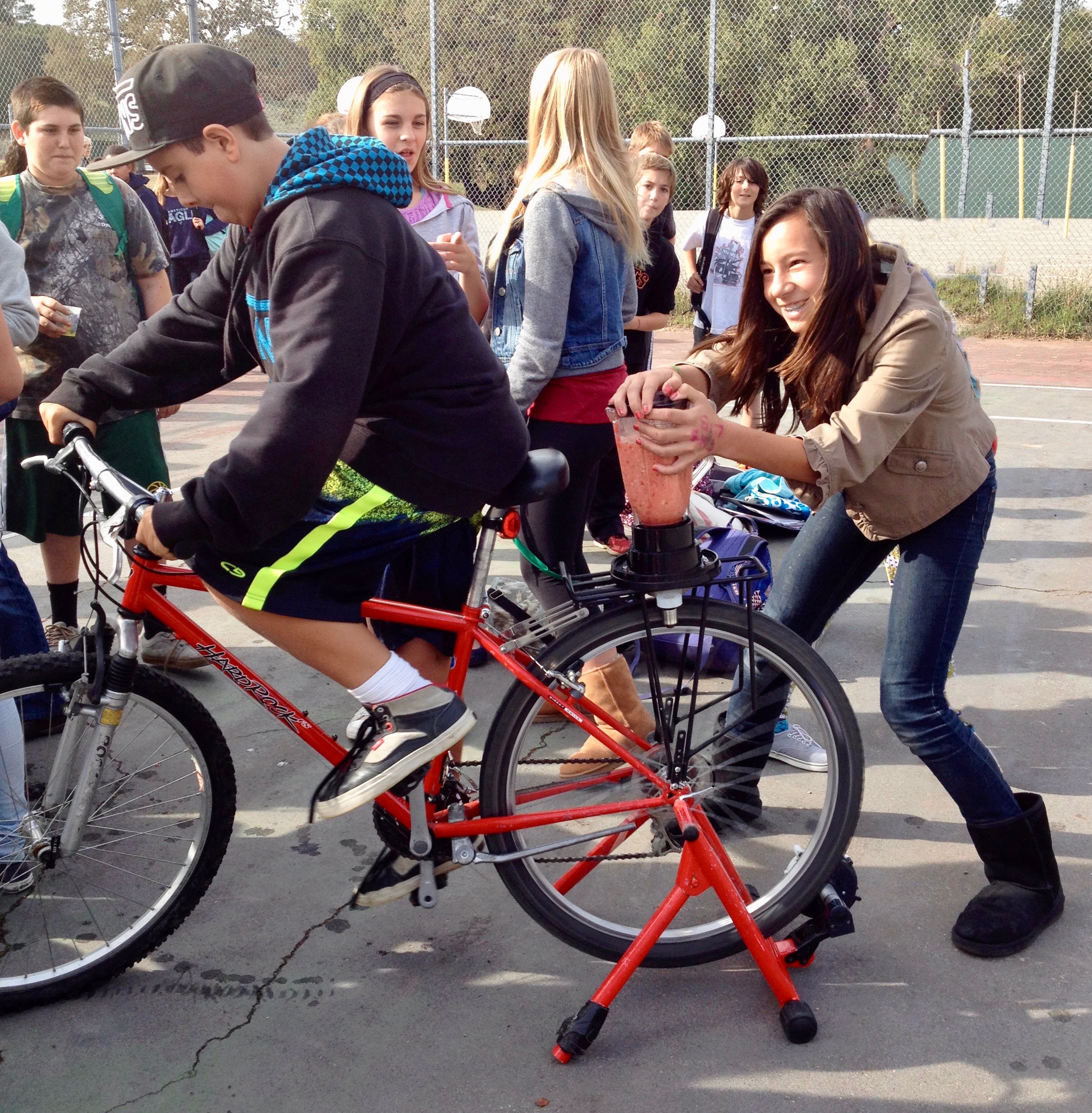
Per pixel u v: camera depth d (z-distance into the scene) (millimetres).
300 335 1693
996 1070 1986
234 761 3113
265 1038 2111
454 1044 2092
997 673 3617
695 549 2064
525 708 2145
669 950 2219
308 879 2605
